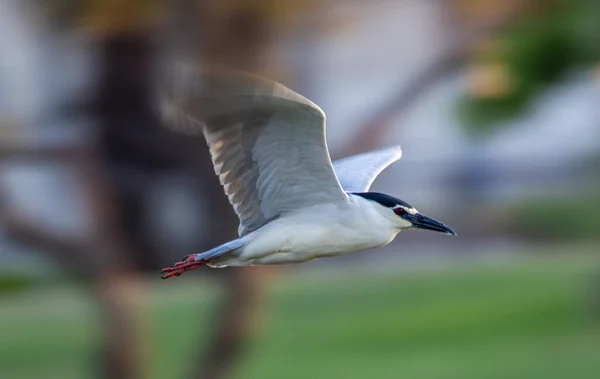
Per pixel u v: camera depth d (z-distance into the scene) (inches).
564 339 708.7
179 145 644.7
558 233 959.6
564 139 940.6
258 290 579.5
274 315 767.7
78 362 682.2
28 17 594.6
